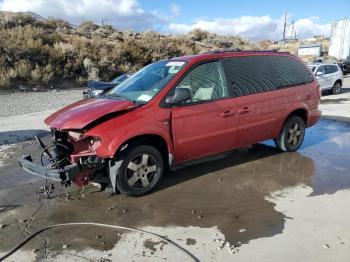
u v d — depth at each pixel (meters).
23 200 5.23
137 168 5.05
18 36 24.31
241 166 6.41
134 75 6.26
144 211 4.76
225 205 4.88
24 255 3.82
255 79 6.28
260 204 4.89
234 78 5.97
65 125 4.78
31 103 16.44
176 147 5.31
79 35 33.97
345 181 5.67
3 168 6.77
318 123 10.32
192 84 5.48
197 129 5.46
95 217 4.63
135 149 4.96
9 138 9.32
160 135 5.08
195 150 5.55
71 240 4.09
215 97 5.68
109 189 5.16
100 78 25.08
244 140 6.18
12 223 4.54
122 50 28.23
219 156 7.00
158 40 33.97
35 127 10.73
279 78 6.67
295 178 5.82
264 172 6.11
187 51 33.78
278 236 4.07
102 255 3.79
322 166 6.39
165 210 4.77
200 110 5.44
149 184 5.23
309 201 4.95
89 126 4.75
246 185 5.55
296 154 7.11
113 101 5.20
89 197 5.24
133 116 4.92
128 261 3.67
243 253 3.75
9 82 20.61
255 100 6.12
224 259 3.66
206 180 5.78
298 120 7.09
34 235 4.21
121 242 4.03
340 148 7.55
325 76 17.95
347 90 20.55
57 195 5.36
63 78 23.64
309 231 4.16
